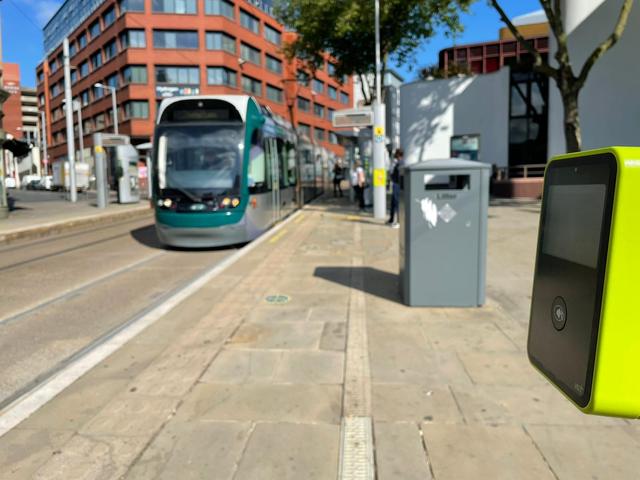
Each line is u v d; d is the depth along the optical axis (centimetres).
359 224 1364
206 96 1100
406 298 566
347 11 1933
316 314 542
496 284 673
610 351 135
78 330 560
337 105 7781
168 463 276
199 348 447
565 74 1409
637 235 131
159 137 1071
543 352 170
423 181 549
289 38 2427
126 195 2608
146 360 433
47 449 293
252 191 1086
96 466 275
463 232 550
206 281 714
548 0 1399
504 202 1869
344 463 271
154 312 573
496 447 285
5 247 1191
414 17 2045
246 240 1070
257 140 1138
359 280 701
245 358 421
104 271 880
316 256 896
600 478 257
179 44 5097
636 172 129
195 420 321
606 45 1357
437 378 377
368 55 2225
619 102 1783
